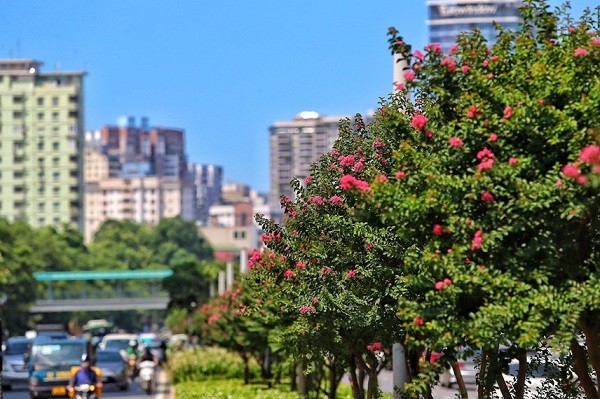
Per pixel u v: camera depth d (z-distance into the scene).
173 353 111.62
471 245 19.25
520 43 20.55
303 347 33.78
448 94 20.77
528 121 19.16
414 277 20.05
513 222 19.02
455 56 21.09
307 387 54.47
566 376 25.16
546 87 19.50
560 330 18.64
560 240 19.31
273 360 71.19
